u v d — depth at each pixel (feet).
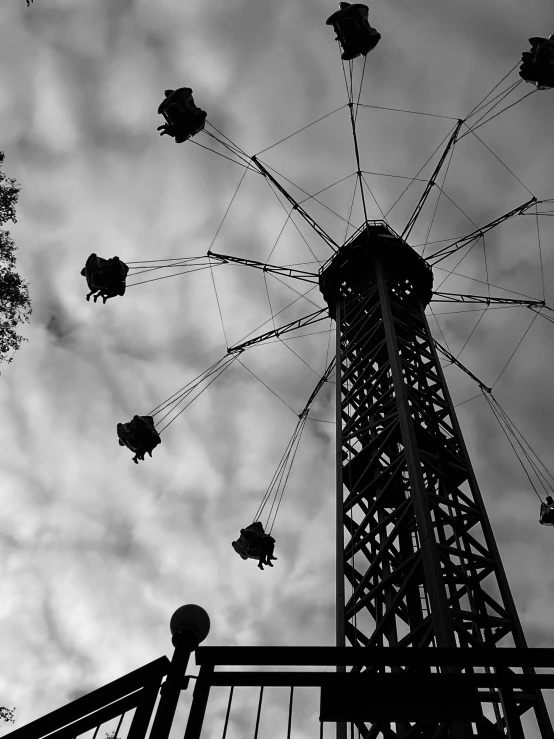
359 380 56.44
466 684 17.03
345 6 59.41
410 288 70.38
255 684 17.57
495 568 38.55
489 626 34.83
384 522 42.39
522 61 56.34
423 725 30.53
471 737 26.84
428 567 34.68
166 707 16.79
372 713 16.88
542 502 59.72
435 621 31.96
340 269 70.69
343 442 51.70
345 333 63.05
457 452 48.42
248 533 62.49
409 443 43.32
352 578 42.37
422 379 55.31
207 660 17.97
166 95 63.26
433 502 40.96
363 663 17.76
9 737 19.52
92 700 19.35
